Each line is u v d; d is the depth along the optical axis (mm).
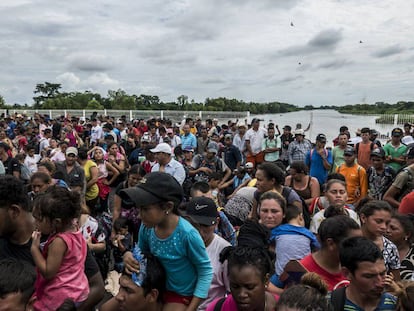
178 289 2588
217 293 3006
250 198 5004
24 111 31016
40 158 9953
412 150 6191
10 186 2512
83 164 7289
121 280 2506
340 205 3982
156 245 2586
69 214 2570
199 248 2564
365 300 2316
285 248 3186
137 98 47469
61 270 2535
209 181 6773
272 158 11500
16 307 2029
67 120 19406
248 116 26078
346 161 6691
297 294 1995
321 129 19047
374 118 20375
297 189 5473
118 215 5191
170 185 2484
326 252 2830
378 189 6645
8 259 2236
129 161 10055
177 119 28484
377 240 3410
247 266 2207
